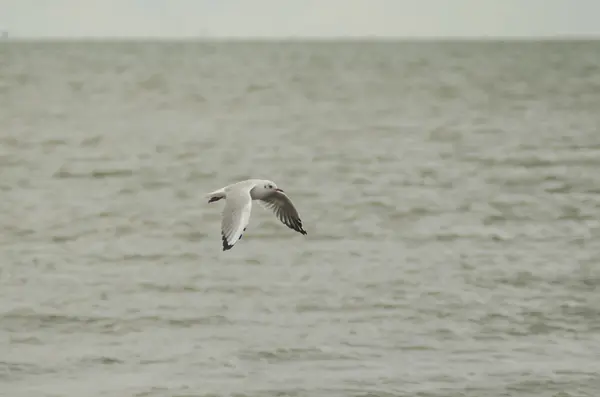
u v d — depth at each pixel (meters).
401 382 18.17
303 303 22.92
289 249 28.34
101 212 34.00
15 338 20.48
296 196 37.12
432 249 28.38
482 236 30.14
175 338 20.52
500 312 22.27
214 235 30.58
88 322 21.55
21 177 41.47
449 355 19.58
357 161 46.38
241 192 11.55
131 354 19.58
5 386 18.05
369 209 34.50
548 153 48.59
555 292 23.94
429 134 57.66
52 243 29.19
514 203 35.62
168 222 32.50
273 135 57.78
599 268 26.19
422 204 35.38
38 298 23.27
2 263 26.64
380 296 23.47
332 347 19.94
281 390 17.78
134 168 44.41
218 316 21.97
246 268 26.17
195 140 55.28
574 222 32.28
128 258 27.42
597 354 19.66
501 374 18.58
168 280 24.98
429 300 23.20
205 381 18.23
